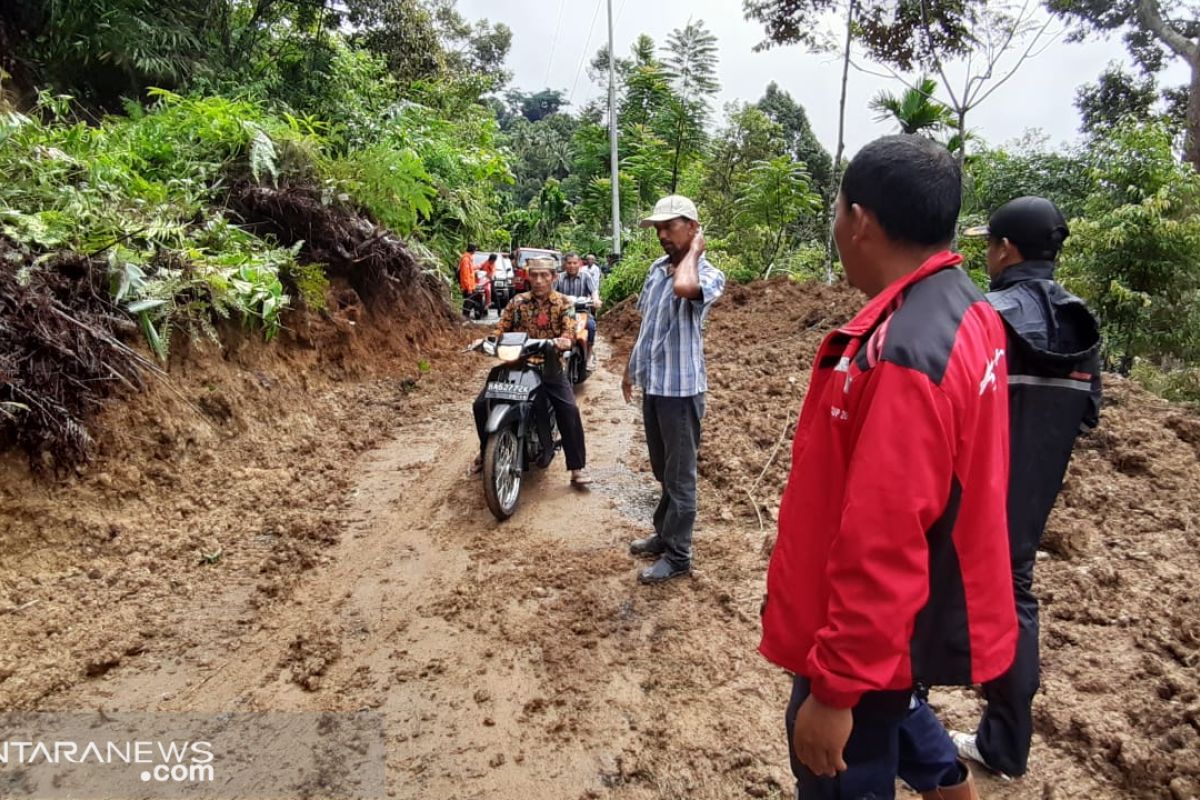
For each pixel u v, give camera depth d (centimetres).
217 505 445
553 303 507
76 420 403
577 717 276
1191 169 854
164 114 725
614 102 1933
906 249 149
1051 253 228
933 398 128
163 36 955
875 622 126
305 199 728
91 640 312
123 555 378
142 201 556
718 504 472
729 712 277
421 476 534
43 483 379
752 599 354
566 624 338
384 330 838
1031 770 238
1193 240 802
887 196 146
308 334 680
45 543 362
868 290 160
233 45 1160
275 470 507
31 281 411
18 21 902
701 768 249
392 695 289
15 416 369
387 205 902
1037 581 342
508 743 263
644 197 2247
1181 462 447
